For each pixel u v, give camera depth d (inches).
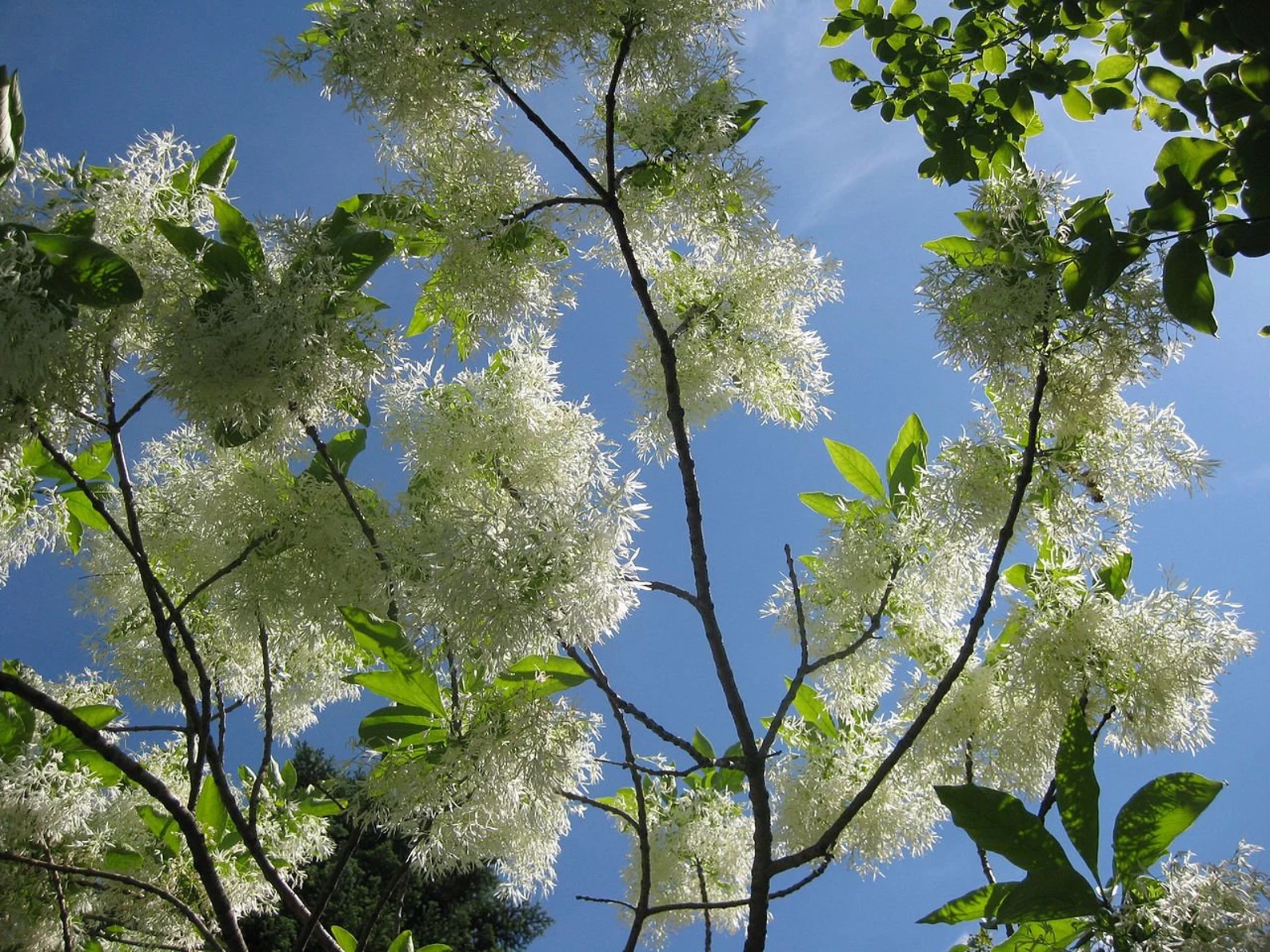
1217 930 52.0
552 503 64.1
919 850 81.0
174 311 63.8
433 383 76.9
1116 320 62.8
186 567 79.0
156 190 66.8
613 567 62.9
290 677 85.7
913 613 77.4
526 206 75.2
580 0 67.7
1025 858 54.9
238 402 62.5
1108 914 53.2
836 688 80.0
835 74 80.8
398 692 65.7
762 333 79.4
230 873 75.5
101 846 72.2
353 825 65.4
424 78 70.2
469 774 64.0
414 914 203.9
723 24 70.4
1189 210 60.9
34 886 68.6
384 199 73.9
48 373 59.6
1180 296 60.6
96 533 82.8
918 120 80.6
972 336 63.5
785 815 82.2
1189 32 67.5
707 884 86.7
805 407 80.8
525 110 68.7
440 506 69.8
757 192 72.6
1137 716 69.6
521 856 75.8
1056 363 65.9
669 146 72.8
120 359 63.7
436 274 75.5
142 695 84.9
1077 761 55.1
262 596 71.2
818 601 79.2
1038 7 75.5
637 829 63.0
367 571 69.1
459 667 67.6
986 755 75.7
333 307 65.0
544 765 64.0
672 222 74.5
